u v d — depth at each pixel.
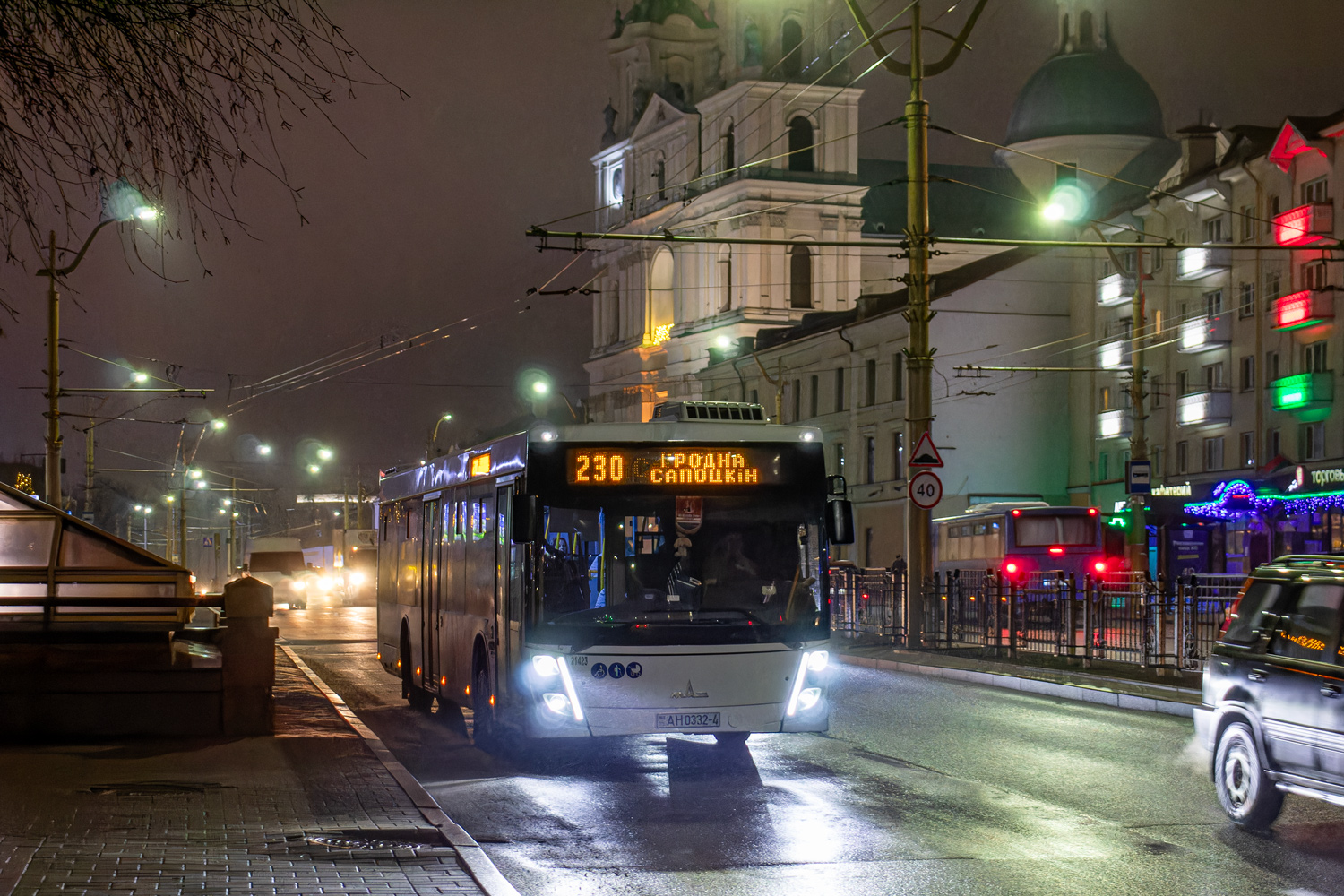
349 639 36.19
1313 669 9.10
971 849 9.17
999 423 63.56
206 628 16.78
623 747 14.34
